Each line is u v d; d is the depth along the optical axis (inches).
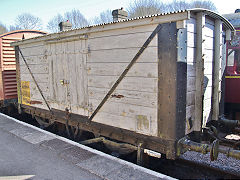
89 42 169.9
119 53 149.1
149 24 129.8
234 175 136.6
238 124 179.5
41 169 126.8
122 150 157.9
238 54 239.5
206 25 162.1
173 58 122.1
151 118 136.1
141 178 111.2
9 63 311.3
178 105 125.2
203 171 149.6
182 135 131.2
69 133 209.0
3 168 129.1
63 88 201.8
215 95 181.0
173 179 108.9
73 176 117.6
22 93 267.9
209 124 181.0
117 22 143.3
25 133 191.8
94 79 169.8
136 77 141.2
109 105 160.9
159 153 140.9
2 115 267.4
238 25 239.0
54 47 205.6
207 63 166.7
